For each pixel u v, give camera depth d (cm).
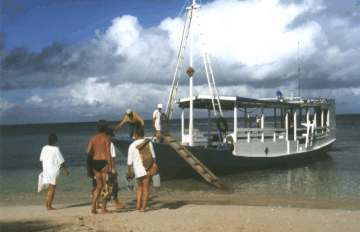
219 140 2373
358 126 11469
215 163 2242
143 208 1244
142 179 1237
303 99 2948
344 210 1356
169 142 2084
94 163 1202
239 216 1194
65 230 1035
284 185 2073
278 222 1121
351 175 2417
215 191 1894
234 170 2400
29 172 2702
